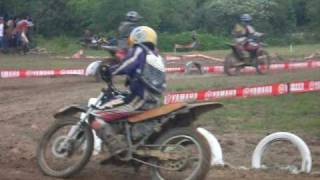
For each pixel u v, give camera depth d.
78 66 26.92
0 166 8.98
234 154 10.52
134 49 8.03
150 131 7.88
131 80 8.01
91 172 8.71
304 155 9.06
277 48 44.09
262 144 9.42
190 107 7.63
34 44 41.34
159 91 8.06
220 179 8.37
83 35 46.47
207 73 23.38
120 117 7.97
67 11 49.50
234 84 17.98
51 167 8.54
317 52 36.97
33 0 48.78
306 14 55.81
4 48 35.53
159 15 48.53
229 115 13.61
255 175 8.69
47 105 14.98
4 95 17.03
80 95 16.41
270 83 17.84
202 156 7.49
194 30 50.25
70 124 8.38
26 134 11.91
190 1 52.88
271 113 13.88
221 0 52.38
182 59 32.56
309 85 16.86
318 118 13.24
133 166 8.12
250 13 51.53
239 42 21.16
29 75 22.92
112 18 45.66
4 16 46.72
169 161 7.67
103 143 8.34
